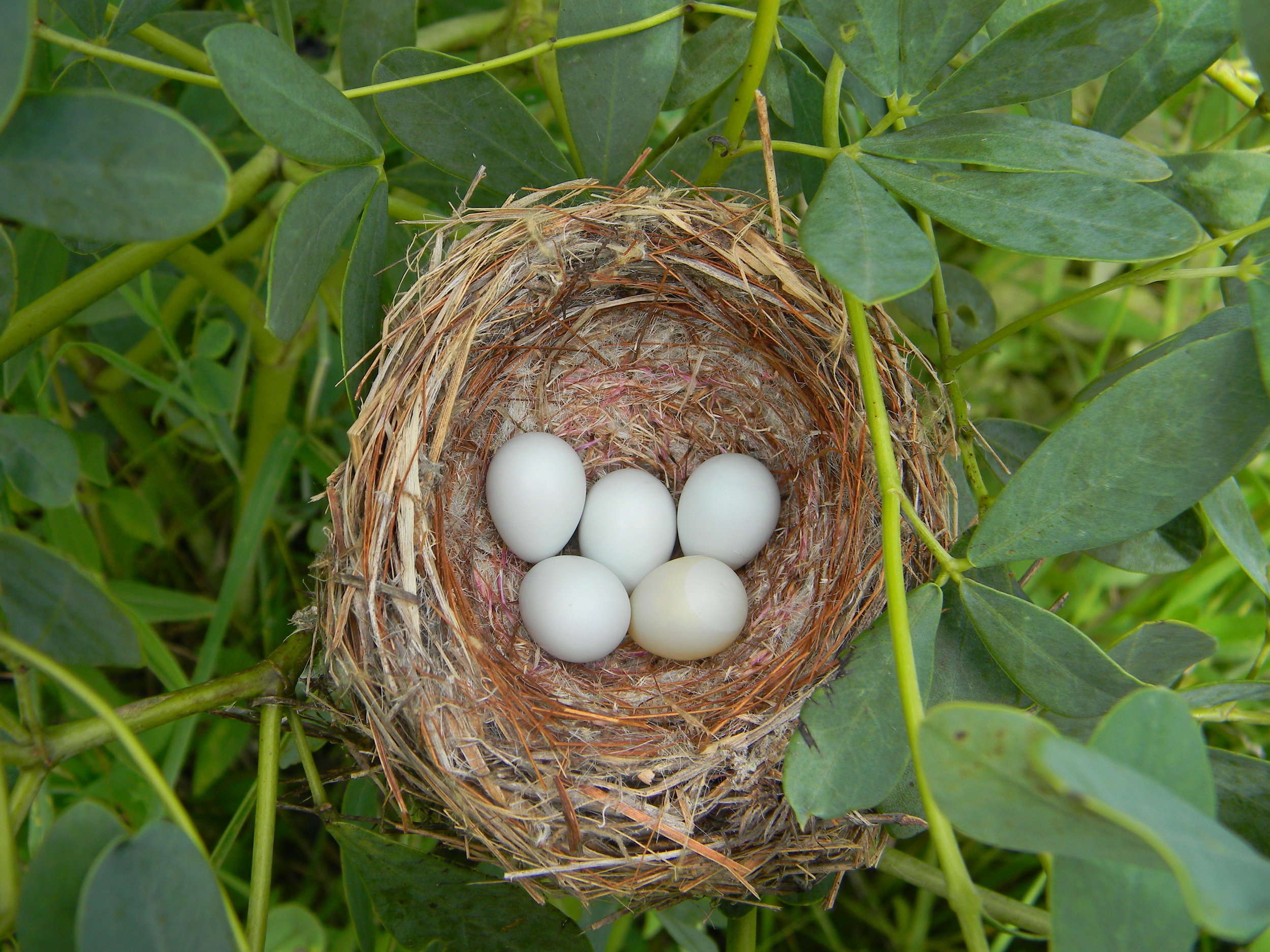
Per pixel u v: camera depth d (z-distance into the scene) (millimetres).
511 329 129
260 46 91
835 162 94
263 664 106
